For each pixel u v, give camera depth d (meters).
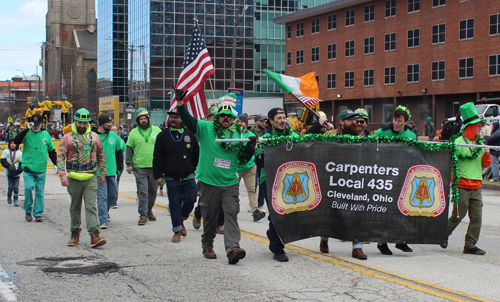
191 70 9.20
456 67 41.94
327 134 7.01
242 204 12.98
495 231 9.31
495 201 14.19
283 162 6.80
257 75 68.06
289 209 6.80
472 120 7.29
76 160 7.61
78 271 6.22
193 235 8.73
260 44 67.88
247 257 7.00
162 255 7.12
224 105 6.51
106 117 9.79
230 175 6.59
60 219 10.53
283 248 6.90
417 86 44.91
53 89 105.94
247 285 5.59
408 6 45.44
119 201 13.70
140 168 9.86
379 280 5.80
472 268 6.42
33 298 5.14
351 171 6.95
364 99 50.25
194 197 8.27
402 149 7.04
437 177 7.14
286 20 57.41
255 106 42.56
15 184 12.77
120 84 85.25
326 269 6.31
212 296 5.18
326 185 6.95
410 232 7.04
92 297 5.18
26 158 10.16
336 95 52.62
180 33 66.62
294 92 8.54
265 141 6.73
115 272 6.17
